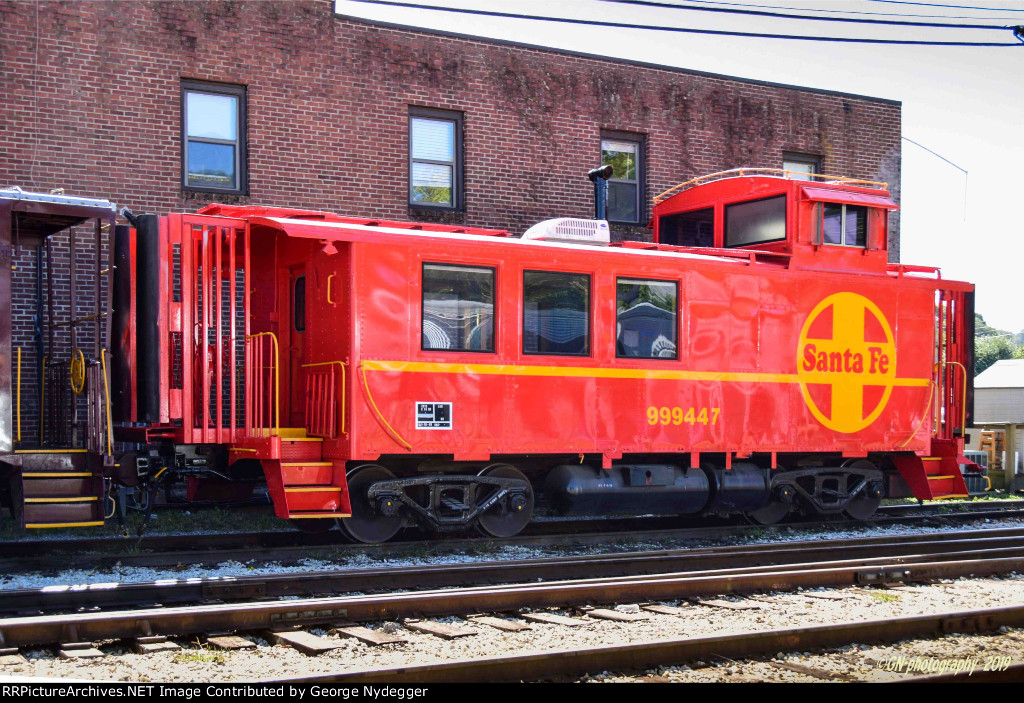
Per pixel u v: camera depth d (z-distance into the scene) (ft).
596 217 49.26
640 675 17.35
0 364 29.01
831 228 40.93
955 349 44.98
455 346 33.12
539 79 52.95
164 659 17.94
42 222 32.81
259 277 36.58
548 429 34.32
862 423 40.86
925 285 43.06
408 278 32.37
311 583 25.05
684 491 37.83
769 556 31.50
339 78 47.88
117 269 32.83
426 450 32.32
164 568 28.45
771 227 41.06
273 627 20.13
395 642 19.22
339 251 32.27
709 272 37.70
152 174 43.98
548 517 43.80
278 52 46.57
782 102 59.98
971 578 28.30
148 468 32.76
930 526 42.22
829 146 61.41
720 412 37.60
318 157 47.29
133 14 43.75
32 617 20.08
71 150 42.37
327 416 32.30
